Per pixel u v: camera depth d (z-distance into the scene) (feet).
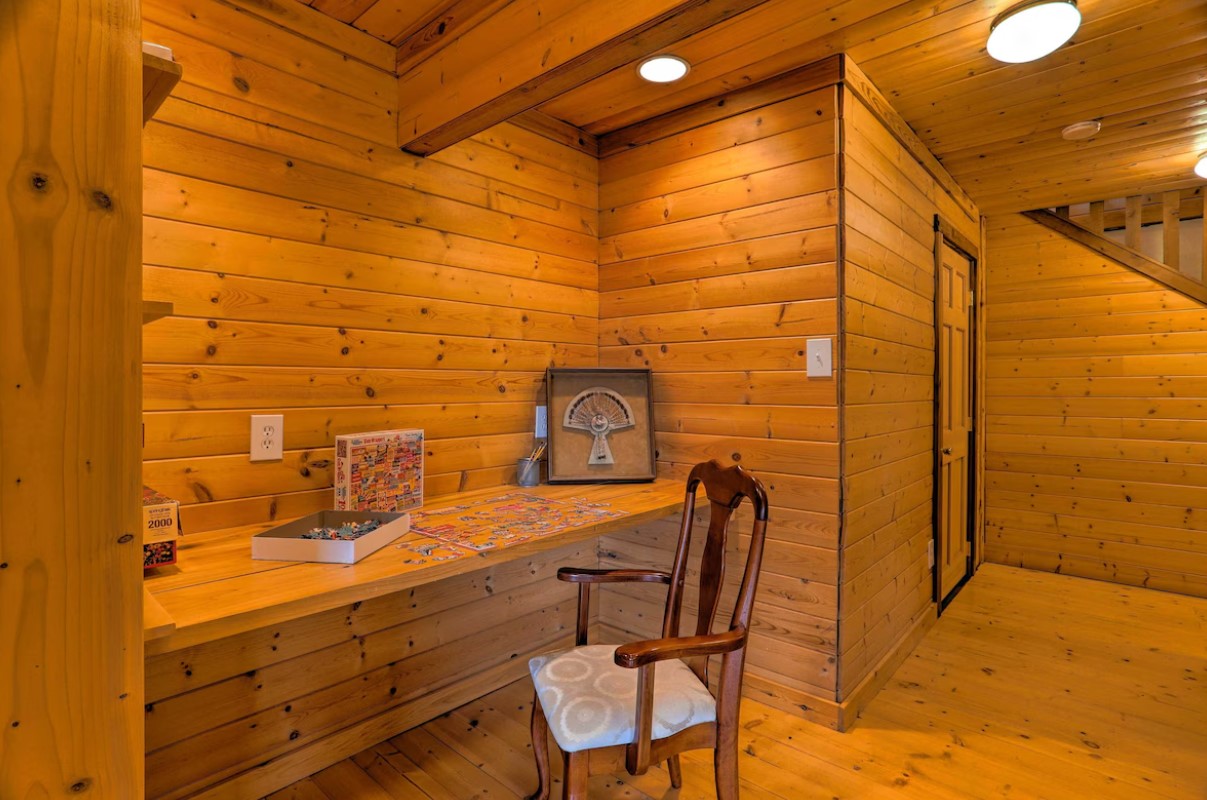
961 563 11.63
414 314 6.81
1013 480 12.87
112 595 2.73
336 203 6.13
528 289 8.07
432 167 6.99
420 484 6.38
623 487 7.65
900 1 5.62
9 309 2.47
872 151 7.31
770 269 7.16
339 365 6.16
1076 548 12.24
